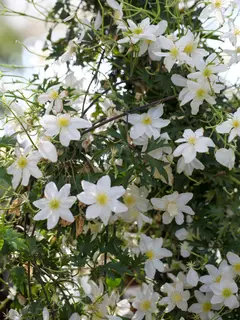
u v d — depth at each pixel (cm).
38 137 49
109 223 51
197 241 52
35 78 53
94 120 55
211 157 51
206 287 50
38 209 49
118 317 50
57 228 49
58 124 47
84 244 49
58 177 49
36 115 51
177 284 52
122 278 50
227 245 52
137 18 54
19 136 53
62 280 51
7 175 48
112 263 49
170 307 52
